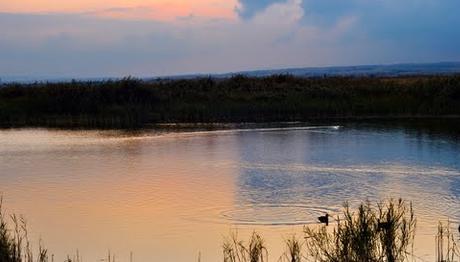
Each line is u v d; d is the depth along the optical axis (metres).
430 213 22.02
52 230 20.45
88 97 62.12
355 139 43.81
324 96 65.44
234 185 27.95
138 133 49.03
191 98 65.00
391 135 45.59
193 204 23.94
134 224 21.11
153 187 27.58
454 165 32.78
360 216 14.55
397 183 28.17
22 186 28.06
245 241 18.58
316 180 29.06
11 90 65.12
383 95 65.44
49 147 41.44
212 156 37.00
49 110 60.62
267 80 73.50
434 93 63.53
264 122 56.09
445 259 16.19
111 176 30.55
